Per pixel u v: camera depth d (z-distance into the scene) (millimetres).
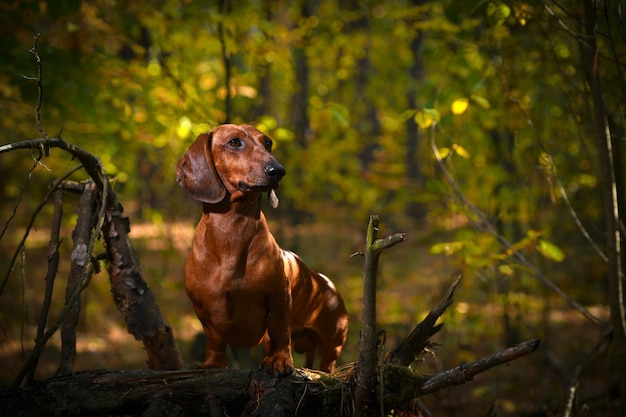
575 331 7688
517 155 6695
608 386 4738
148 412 2783
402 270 11008
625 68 4660
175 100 6645
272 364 2916
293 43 9047
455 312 6598
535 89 6668
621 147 5570
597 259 8562
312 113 10242
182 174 3018
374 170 9773
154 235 12445
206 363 3156
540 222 6848
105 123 6379
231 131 2982
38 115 2971
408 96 12688
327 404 2869
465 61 6836
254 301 2961
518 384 6172
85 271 3098
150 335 3680
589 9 4184
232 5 6297
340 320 3527
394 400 2879
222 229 2938
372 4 10258
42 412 2828
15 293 8938
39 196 8031
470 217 5047
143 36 8109
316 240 13492
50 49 5582
